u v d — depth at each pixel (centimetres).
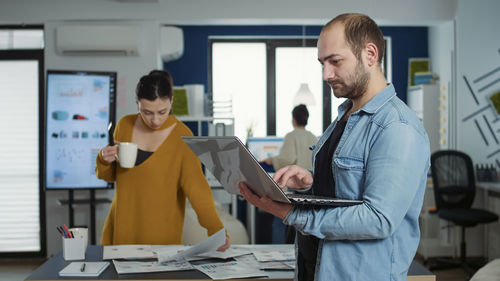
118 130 268
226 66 679
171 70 657
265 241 578
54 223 539
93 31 526
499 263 327
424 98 604
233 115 679
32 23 547
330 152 154
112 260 214
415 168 130
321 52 141
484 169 554
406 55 671
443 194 521
